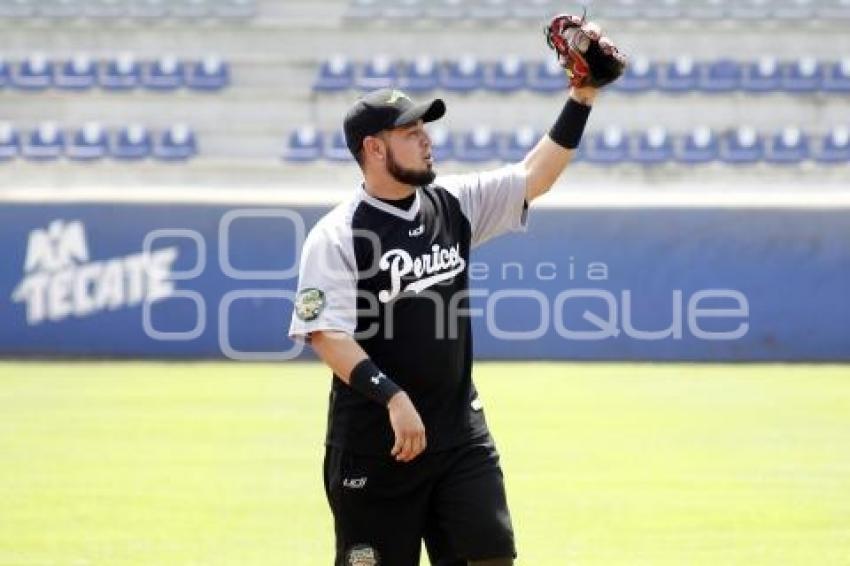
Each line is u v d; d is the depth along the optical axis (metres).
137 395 55.19
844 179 82.06
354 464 18.31
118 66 88.50
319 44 89.19
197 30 89.88
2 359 67.12
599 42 18.44
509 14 90.19
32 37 89.94
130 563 28.53
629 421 48.78
